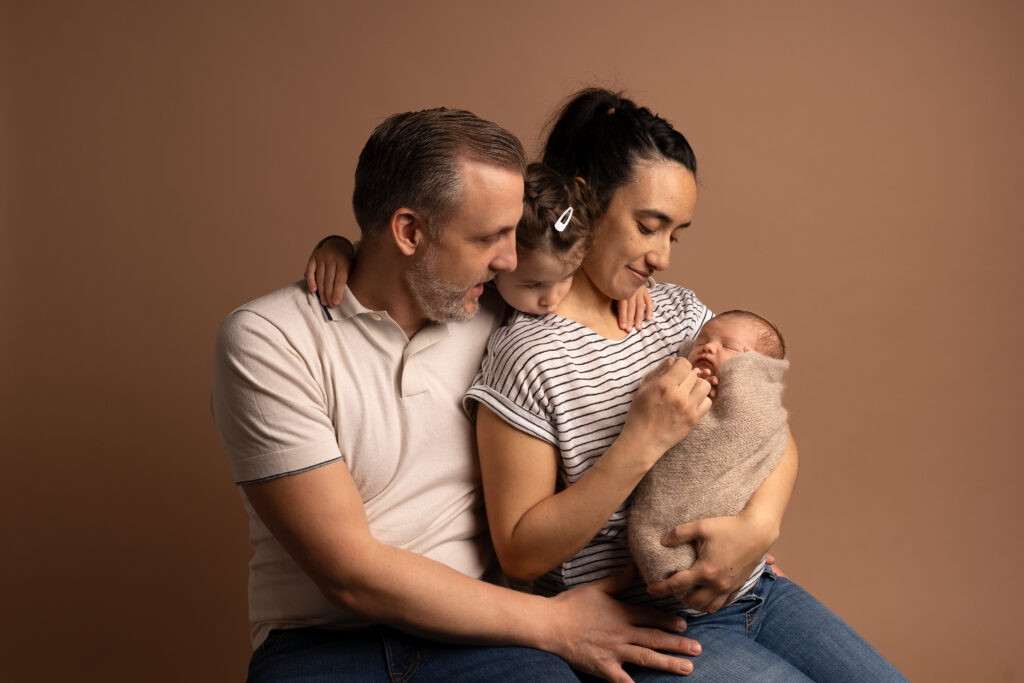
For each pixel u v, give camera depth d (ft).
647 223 4.79
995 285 8.70
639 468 4.41
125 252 7.98
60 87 7.86
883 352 8.75
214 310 8.08
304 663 4.52
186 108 7.94
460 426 4.91
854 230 8.59
